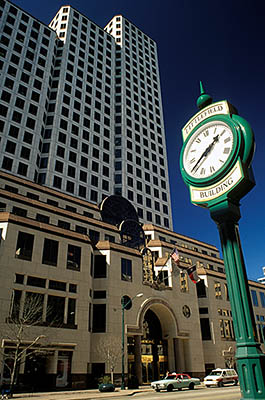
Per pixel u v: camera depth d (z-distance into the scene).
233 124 7.12
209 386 30.70
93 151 63.97
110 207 49.81
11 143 51.69
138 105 82.06
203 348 43.47
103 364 31.17
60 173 55.94
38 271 29.61
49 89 64.31
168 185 76.44
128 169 68.12
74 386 27.92
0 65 57.28
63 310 30.14
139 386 32.38
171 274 42.25
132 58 89.69
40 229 31.56
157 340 39.72
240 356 5.43
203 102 8.38
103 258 36.78
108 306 33.88
